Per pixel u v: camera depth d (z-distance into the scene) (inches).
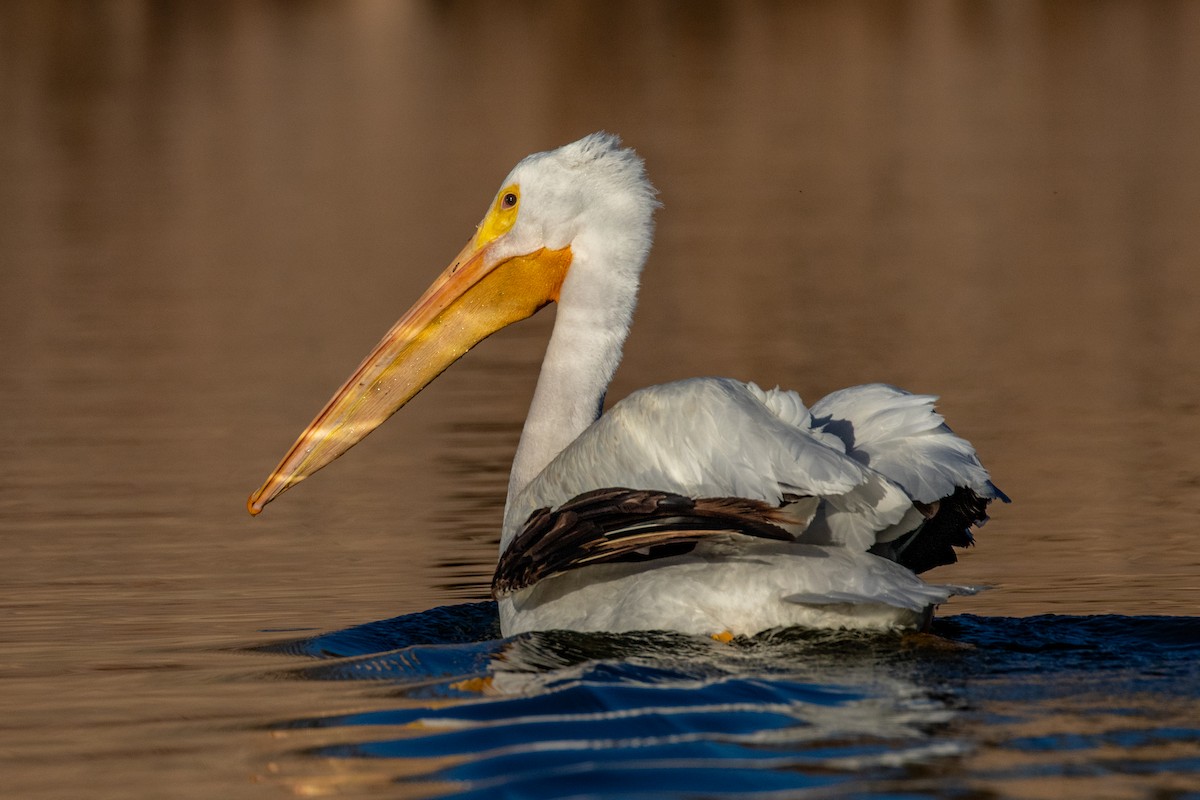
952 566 466.0
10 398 721.0
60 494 571.5
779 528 341.1
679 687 314.7
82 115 1674.5
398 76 1916.8
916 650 345.1
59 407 703.7
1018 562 468.4
